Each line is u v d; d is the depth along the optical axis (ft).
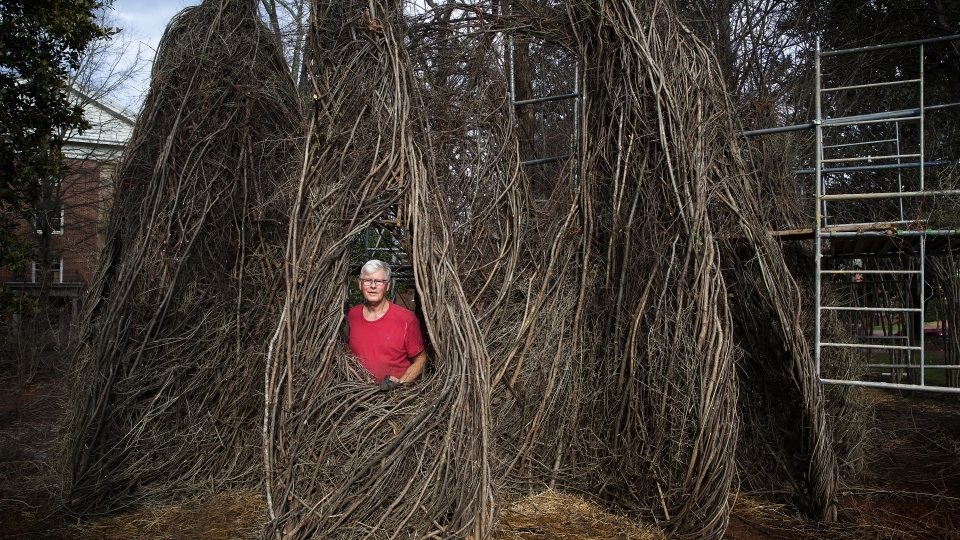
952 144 37.65
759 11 43.68
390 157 12.89
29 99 24.61
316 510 10.68
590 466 14.71
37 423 21.27
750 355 15.42
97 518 13.66
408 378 13.30
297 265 12.07
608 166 15.33
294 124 17.12
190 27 16.16
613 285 14.97
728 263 15.31
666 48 14.61
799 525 13.97
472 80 17.24
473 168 16.96
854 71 38.27
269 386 11.17
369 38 14.07
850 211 36.86
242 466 15.25
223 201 15.65
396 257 18.98
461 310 12.20
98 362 13.88
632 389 13.92
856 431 16.66
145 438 14.43
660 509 13.29
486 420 11.85
